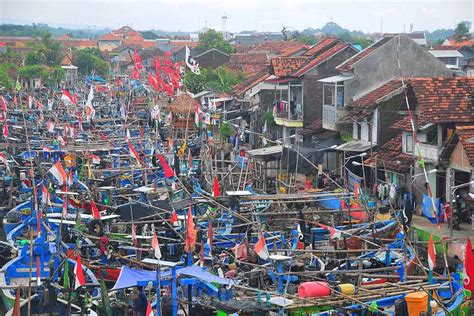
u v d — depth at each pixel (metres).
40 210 37.25
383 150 46.28
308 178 47.06
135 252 32.41
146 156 56.25
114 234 33.81
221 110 74.94
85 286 27.56
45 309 26.20
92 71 140.50
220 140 62.59
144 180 45.09
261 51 113.75
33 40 194.38
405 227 34.34
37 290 27.00
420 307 24.16
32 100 87.38
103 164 54.31
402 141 44.44
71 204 39.16
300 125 60.69
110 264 31.28
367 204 37.09
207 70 97.38
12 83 113.19
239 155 52.94
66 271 27.58
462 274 26.69
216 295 26.47
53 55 146.25
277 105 64.38
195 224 34.12
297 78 60.91
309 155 48.75
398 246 32.50
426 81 41.38
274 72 63.75
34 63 138.88
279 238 32.66
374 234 32.94
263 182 47.12
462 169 38.19
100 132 69.31
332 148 48.91
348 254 30.44
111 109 90.75
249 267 29.33
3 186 46.03
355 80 53.28
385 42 57.44
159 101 84.31
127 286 25.36
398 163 42.75
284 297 24.16
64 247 32.28
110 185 47.59
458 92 40.66
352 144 49.78
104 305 25.44
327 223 36.06
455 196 37.22
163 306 25.02
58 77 124.75
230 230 34.47
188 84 91.56
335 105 53.66
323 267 29.09
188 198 36.66
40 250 31.94
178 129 69.44
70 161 49.41
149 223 35.09
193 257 30.62
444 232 35.34
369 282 27.28
